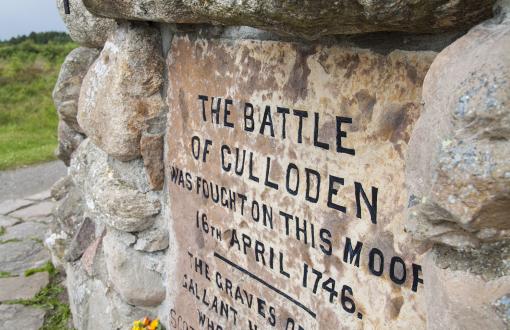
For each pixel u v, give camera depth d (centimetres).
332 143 128
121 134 201
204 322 200
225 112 166
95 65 217
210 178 180
